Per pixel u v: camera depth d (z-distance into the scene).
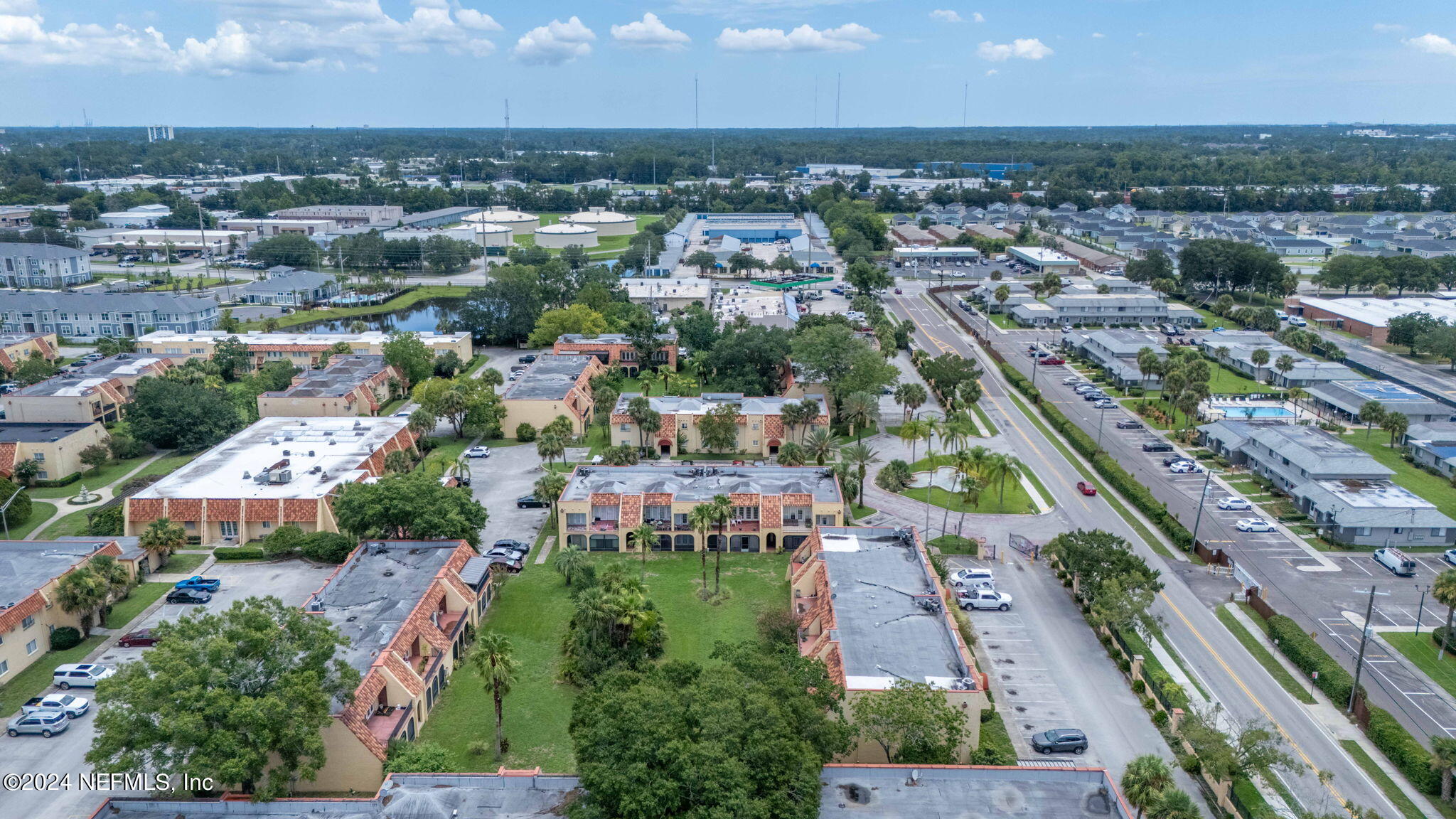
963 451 154.75
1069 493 168.38
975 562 140.88
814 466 163.50
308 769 84.50
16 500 152.12
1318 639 117.94
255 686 83.88
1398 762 93.81
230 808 77.56
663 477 154.12
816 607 115.12
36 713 99.31
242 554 140.25
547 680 109.25
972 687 92.94
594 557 143.88
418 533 133.62
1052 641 119.00
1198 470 178.75
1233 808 86.69
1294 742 97.88
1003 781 80.75
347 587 117.31
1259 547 145.62
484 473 178.25
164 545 137.38
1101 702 105.81
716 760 73.19
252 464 161.88
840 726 85.69
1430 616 124.12
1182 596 129.75
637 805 71.81
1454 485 168.75
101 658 113.69
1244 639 118.75
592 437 199.25
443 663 108.12
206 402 191.38
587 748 77.81
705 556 134.50
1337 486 157.88
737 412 188.88
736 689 81.50
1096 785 80.69
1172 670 111.31
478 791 79.38
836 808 77.25
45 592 115.56
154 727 77.50
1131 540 148.75
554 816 76.44
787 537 146.38
